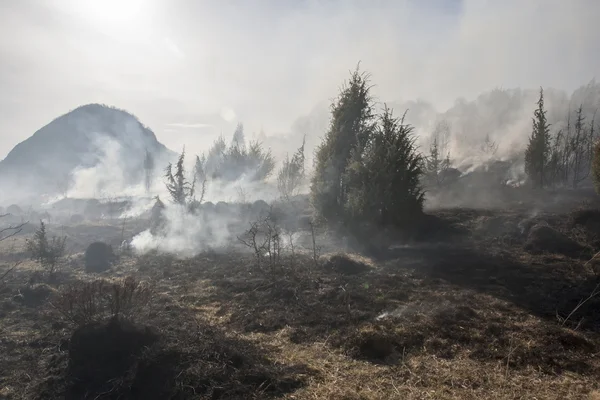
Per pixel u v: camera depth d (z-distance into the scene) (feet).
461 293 27.43
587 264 31.91
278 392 15.88
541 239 38.50
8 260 43.14
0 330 23.36
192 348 18.25
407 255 38.47
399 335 20.95
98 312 22.88
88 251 41.55
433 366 18.12
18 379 17.94
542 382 16.74
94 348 17.97
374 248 40.93
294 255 38.55
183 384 15.94
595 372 17.65
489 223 46.60
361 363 18.57
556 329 21.27
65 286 31.71
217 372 16.66
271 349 20.11
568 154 68.54
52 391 16.81
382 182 41.14
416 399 15.40
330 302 26.45
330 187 46.70
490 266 33.40
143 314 24.22
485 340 20.47
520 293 27.68
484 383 16.65
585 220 41.96
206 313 25.67
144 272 36.19
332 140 48.01
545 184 67.15
